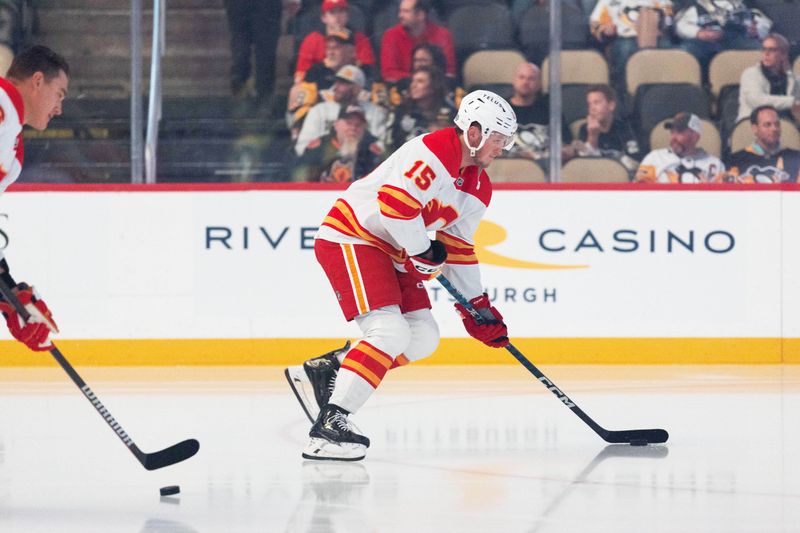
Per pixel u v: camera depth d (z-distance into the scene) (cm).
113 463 1055
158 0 2055
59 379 1717
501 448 1134
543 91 2081
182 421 1320
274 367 1869
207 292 1894
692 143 2067
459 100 2112
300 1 2136
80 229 1886
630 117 2077
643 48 2123
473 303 1142
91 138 2080
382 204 1023
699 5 2125
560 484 949
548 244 1903
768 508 855
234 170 2103
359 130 2106
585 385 1641
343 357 1178
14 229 1880
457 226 1122
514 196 1902
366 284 1067
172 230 1894
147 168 1988
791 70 2112
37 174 2067
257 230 1897
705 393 1557
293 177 2106
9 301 866
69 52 2112
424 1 2114
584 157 2061
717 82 2116
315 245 1116
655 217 1909
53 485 952
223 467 1031
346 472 1006
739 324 1914
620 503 873
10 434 1228
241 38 2122
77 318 1889
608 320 1906
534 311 1905
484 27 2112
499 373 1775
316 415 1198
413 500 885
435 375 1752
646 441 1148
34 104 878
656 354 1912
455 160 1036
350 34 2114
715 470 1011
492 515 832
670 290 1911
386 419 1331
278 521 816
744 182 2075
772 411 1392
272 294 1897
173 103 2122
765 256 1911
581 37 2125
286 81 2127
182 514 840
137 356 1892
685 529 789
